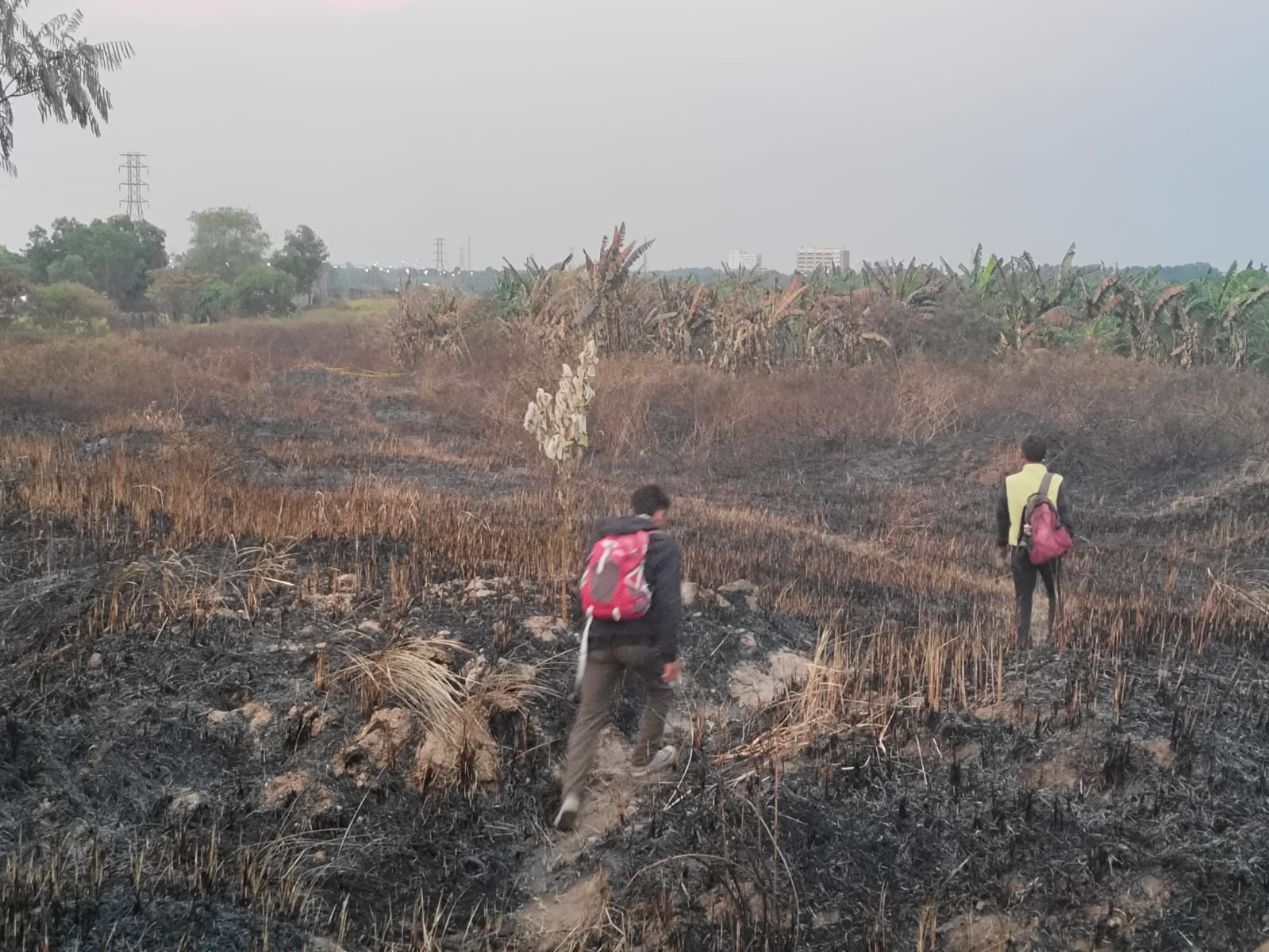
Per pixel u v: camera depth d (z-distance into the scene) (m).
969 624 7.00
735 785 4.59
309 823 4.25
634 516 4.64
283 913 3.72
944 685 5.62
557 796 4.67
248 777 4.49
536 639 5.76
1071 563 9.11
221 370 20.80
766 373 19.16
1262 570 8.55
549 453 6.41
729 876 4.04
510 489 11.76
